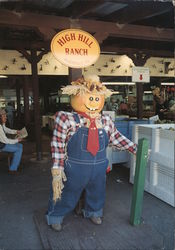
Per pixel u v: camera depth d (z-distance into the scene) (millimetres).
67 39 2938
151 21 4637
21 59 7160
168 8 3529
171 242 2434
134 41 6680
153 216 2928
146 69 5230
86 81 2457
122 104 10336
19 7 3473
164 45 7113
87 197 2730
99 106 2447
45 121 11227
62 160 2412
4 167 5062
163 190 3289
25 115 8812
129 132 4637
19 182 4145
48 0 3467
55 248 2344
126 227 2699
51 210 2621
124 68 8062
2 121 4754
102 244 2410
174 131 3033
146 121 4793
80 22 3906
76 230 2645
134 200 2703
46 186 3953
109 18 4262
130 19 3971
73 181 2479
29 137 8461
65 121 2389
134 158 3881
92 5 3344
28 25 3699
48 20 3771
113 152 4609
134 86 12117
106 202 3316
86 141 2404
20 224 2807
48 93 13641
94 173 2492
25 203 3330
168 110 8234
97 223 2748
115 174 4484
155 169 3438
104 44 6840
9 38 5785
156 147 3383
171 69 8320
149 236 2531
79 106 2432
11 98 13711
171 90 9523
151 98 11906
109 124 2592
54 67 7422
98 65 7820
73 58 2980
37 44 5809
